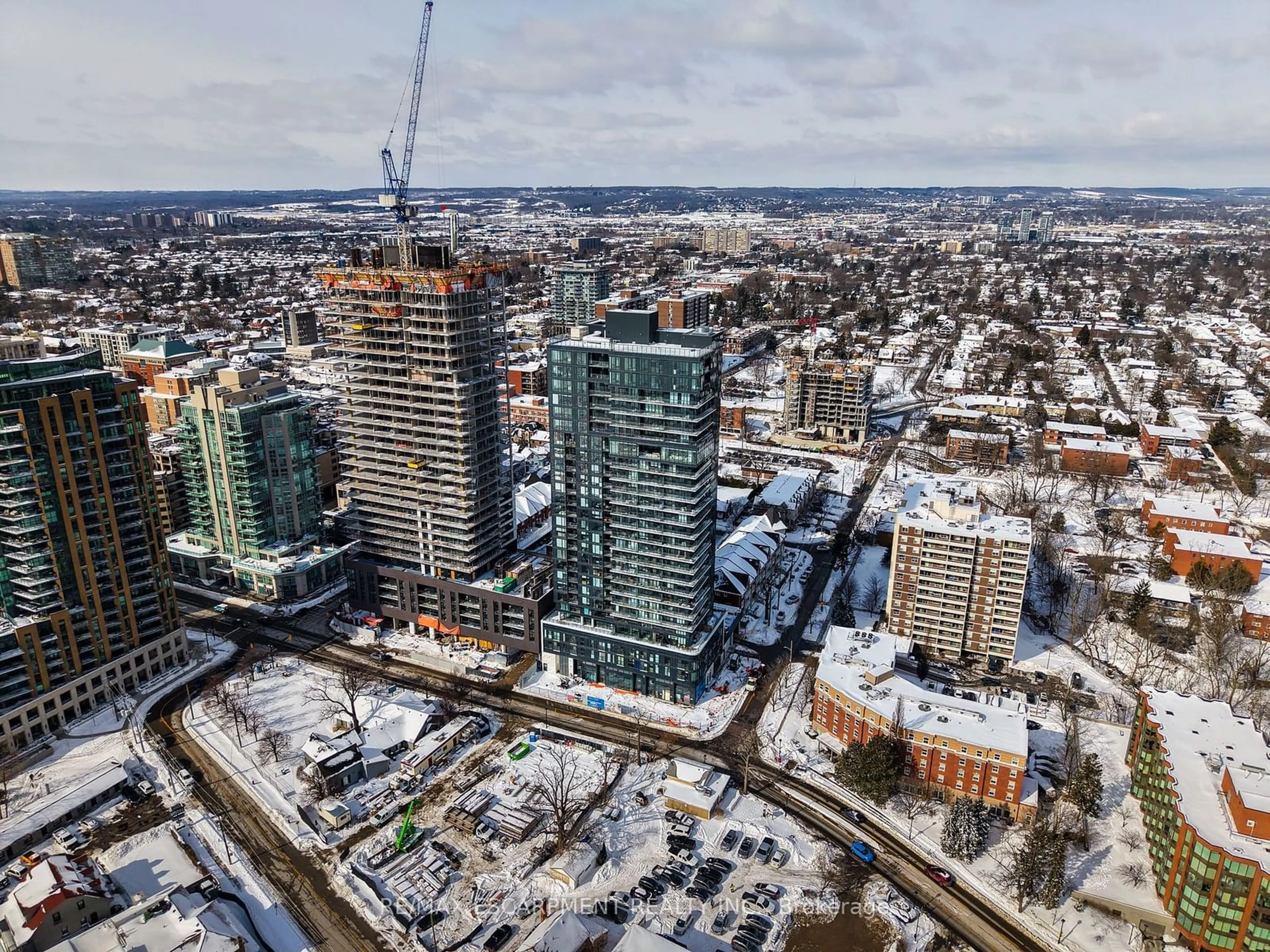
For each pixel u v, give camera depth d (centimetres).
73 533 19812
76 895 14312
